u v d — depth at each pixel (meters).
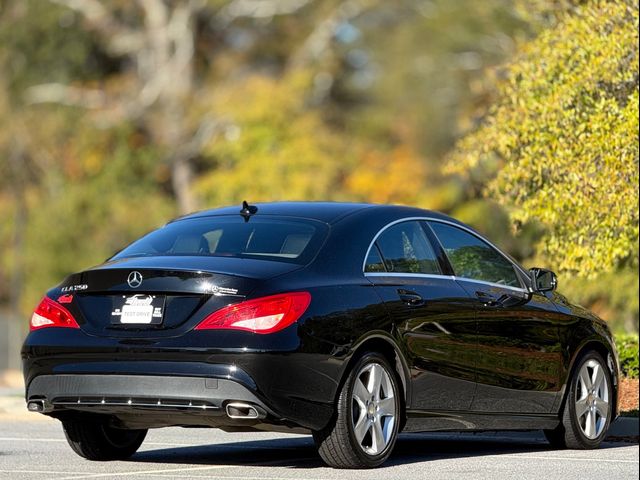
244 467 24.22
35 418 38.31
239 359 21.97
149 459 26.14
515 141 43.31
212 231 24.83
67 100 139.00
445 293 25.38
